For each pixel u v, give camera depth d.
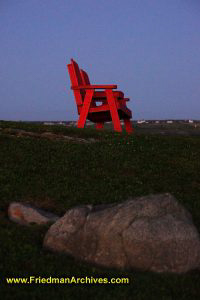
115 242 8.59
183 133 46.44
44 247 9.59
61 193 14.37
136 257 8.38
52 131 24.80
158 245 8.32
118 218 8.79
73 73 29.36
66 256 9.09
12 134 22.64
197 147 24.33
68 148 20.56
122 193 14.96
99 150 20.83
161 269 8.27
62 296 7.23
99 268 8.50
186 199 15.20
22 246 9.60
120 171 17.92
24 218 11.59
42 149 19.91
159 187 16.39
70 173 16.89
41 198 13.74
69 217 9.53
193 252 8.47
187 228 8.62
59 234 9.41
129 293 7.45
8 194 13.75
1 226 10.95
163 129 53.50
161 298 7.27
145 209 8.80
